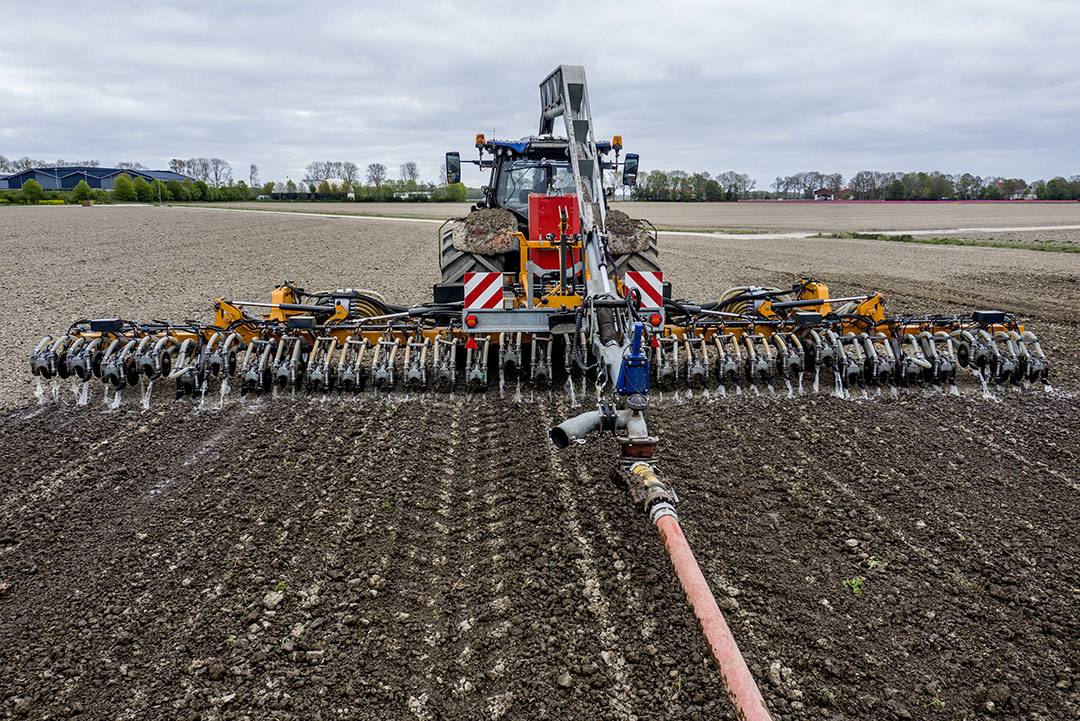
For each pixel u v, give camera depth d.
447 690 2.87
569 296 6.07
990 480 4.70
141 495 4.44
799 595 3.48
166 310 10.52
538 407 6.03
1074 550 3.87
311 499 4.39
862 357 6.60
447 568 3.69
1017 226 40.31
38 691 2.85
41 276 14.20
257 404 6.09
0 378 6.81
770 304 6.91
